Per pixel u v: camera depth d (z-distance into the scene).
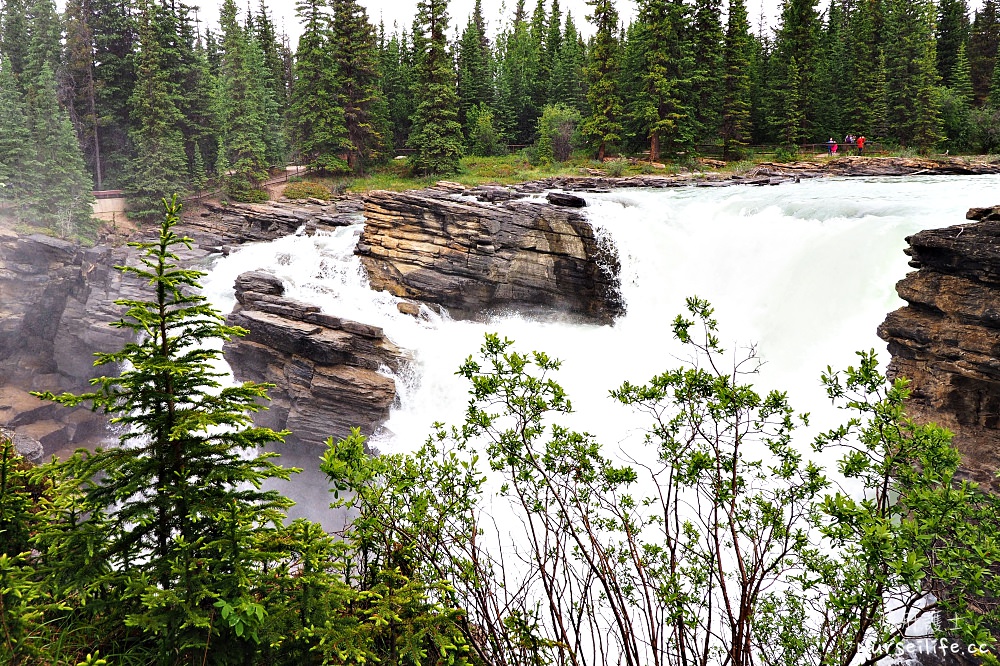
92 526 4.82
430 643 5.34
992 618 3.76
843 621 4.28
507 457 5.60
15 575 4.44
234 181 49.09
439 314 26.62
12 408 26.78
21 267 30.55
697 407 5.46
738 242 23.34
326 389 20.52
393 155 68.12
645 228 25.48
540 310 26.44
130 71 51.50
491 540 12.38
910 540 3.75
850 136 59.69
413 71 69.38
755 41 73.56
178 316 4.89
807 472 4.95
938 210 20.41
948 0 71.94
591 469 5.52
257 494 5.14
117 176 51.22
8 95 38.84
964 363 13.04
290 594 4.89
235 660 4.60
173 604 4.46
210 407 5.11
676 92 56.12
